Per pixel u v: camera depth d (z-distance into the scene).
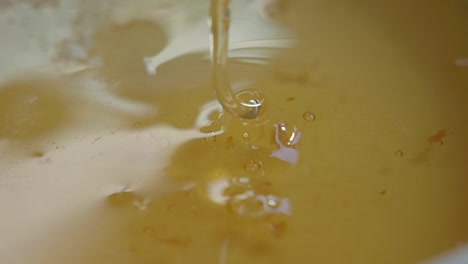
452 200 0.22
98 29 0.27
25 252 0.22
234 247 0.22
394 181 0.23
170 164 0.23
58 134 0.25
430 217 0.22
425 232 0.21
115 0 0.28
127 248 0.22
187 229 0.22
